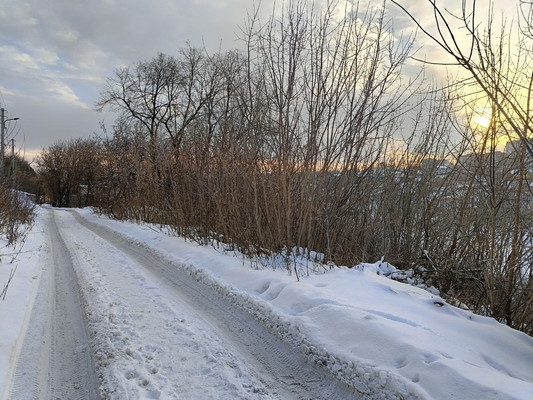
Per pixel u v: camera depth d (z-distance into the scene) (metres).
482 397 2.67
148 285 6.76
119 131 24.09
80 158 44.88
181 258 8.59
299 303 4.78
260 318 4.81
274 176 7.49
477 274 5.70
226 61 9.52
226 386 3.41
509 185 4.98
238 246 8.41
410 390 2.91
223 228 9.19
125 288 6.56
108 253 10.37
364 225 7.40
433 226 6.88
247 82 8.00
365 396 3.17
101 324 4.78
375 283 5.35
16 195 14.91
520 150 4.46
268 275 6.11
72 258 9.49
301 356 3.88
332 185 7.33
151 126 29.33
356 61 6.92
